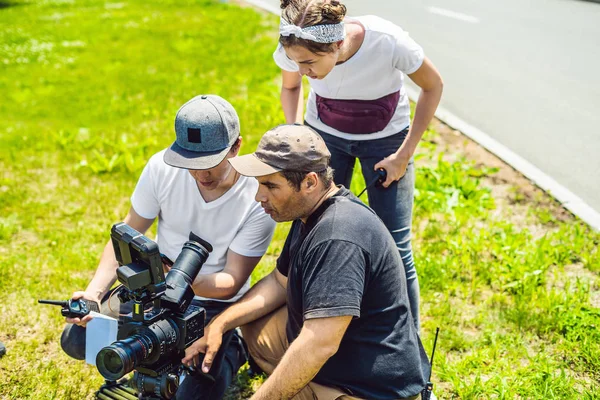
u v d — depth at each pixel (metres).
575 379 3.28
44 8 14.71
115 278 3.06
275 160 2.35
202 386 2.89
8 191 5.42
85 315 2.71
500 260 4.24
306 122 3.50
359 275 2.33
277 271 2.98
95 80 8.98
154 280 2.30
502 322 3.69
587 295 3.86
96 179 5.70
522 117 6.97
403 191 3.29
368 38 2.95
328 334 2.30
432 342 3.54
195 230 3.06
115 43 10.98
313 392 2.59
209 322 2.95
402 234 3.32
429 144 6.05
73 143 6.53
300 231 2.57
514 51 9.30
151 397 2.45
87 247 4.63
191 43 10.52
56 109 7.79
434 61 8.83
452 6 12.04
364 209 2.44
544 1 12.44
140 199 3.10
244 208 2.99
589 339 3.48
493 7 11.95
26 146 6.50
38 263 4.39
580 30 10.40
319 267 2.33
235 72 8.74
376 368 2.47
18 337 3.67
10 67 9.82
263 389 2.39
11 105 8.05
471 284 4.04
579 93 7.71
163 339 2.35
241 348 3.21
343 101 3.21
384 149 3.29
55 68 9.72
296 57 2.75
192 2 13.96
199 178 2.87
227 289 2.96
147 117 7.29
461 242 4.36
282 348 2.96
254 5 13.29
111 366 2.29
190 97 7.91
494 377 3.22
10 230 4.79
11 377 3.35
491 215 4.91
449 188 5.13
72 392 3.26
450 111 7.09
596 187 5.48
